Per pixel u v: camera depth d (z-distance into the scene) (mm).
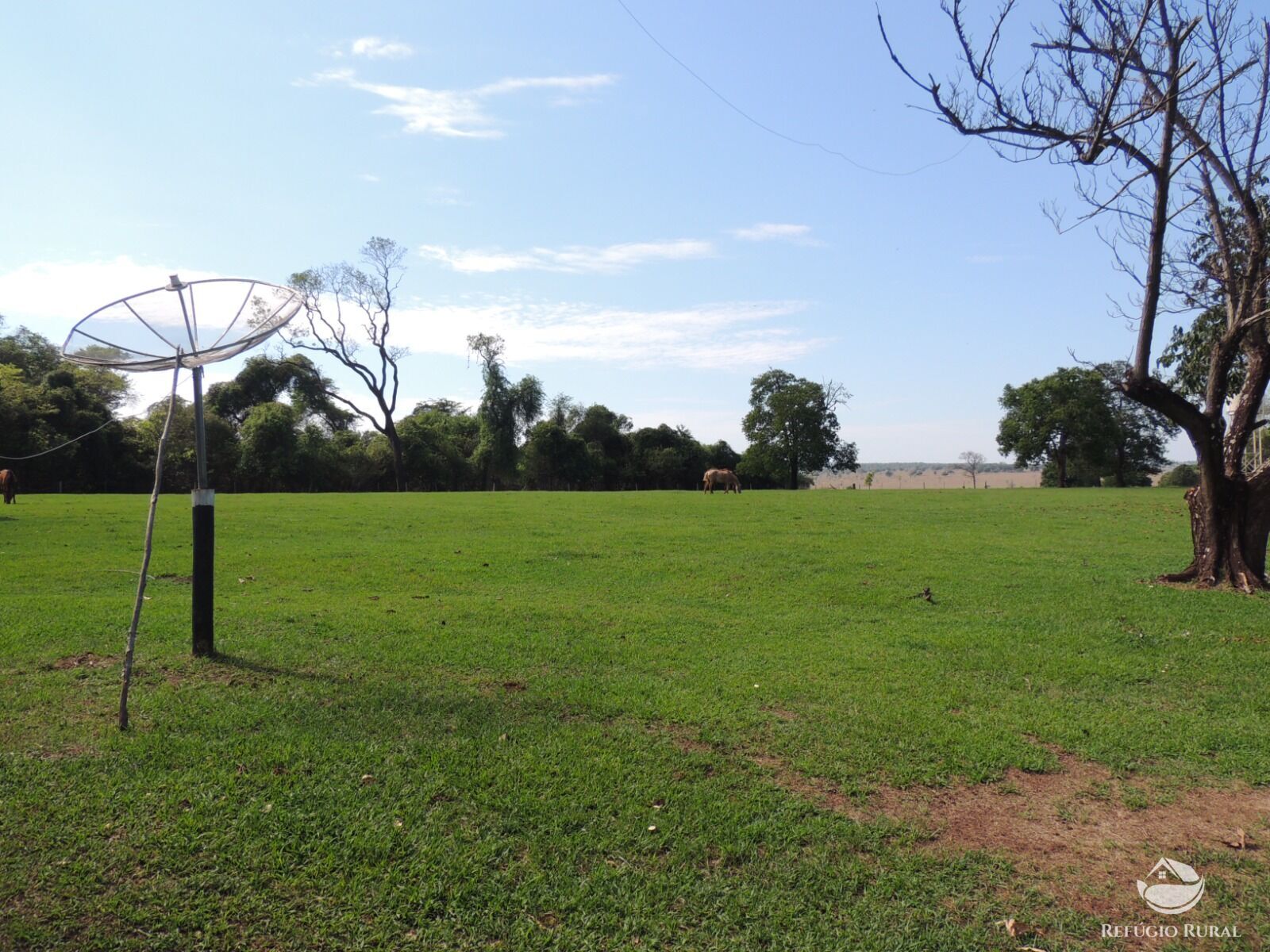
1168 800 5023
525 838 4348
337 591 11477
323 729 5695
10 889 3816
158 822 4387
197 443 7410
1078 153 7285
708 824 4520
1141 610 10484
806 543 17891
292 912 3729
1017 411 77250
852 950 3547
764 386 85125
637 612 10242
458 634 8656
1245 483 12031
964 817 4750
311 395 64875
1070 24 7570
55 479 50281
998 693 6945
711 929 3676
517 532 19844
